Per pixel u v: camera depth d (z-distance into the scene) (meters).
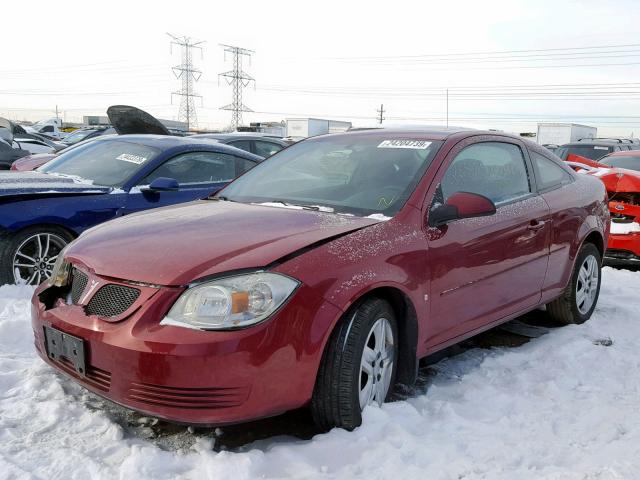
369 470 2.66
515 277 4.08
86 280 2.99
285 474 2.62
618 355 4.17
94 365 2.77
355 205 3.55
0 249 5.02
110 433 2.94
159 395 2.62
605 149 13.88
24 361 3.75
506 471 2.66
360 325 2.92
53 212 5.20
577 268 4.82
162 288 2.71
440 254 3.41
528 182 4.43
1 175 5.69
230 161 6.68
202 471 2.61
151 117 11.51
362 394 3.04
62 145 18.73
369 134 4.30
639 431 3.03
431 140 3.94
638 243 6.77
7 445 2.80
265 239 3.00
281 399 2.72
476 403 3.41
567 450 2.87
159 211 3.76
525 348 4.34
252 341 2.62
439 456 2.78
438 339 3.51
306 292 2.76
